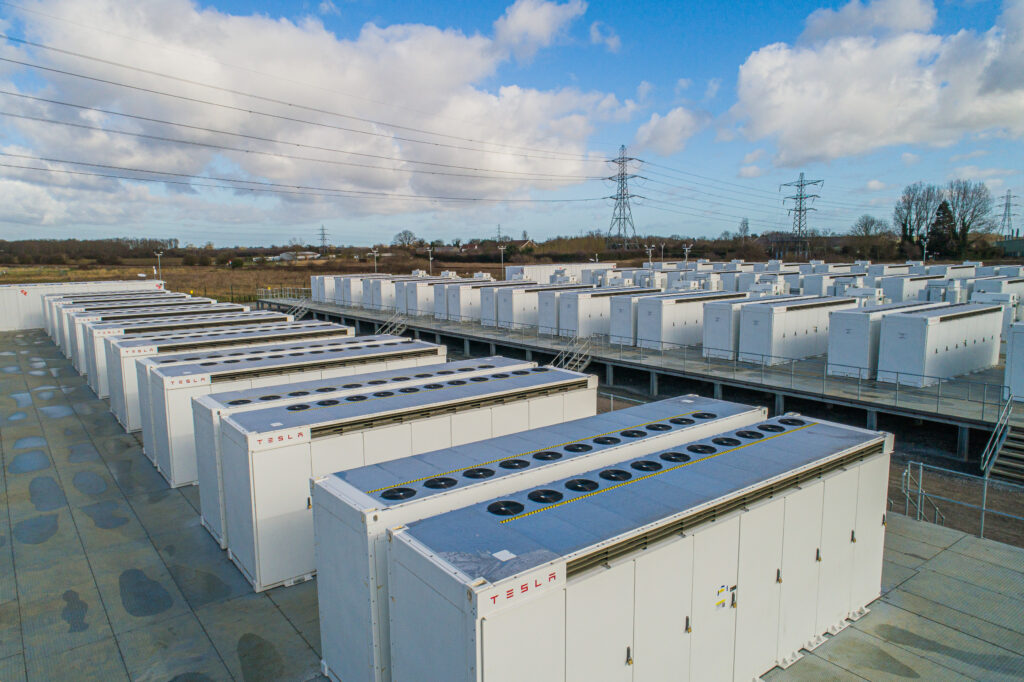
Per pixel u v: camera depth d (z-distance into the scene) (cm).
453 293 4478
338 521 837
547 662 632
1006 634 976
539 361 3497
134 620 1065
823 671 894
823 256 11094
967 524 1437
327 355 1922
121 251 13838
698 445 1041
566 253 11981
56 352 3775
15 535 1388
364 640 803
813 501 930
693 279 4859
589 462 993
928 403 2042
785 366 2706
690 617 777
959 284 3431
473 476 909
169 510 1512
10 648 989
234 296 7375
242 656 968
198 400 1351
